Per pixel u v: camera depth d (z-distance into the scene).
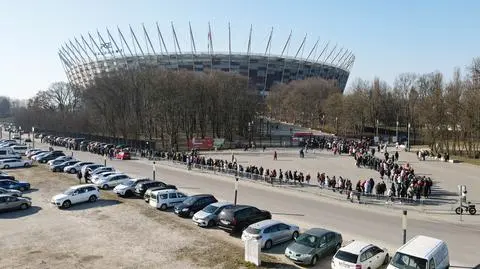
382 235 30.42
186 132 106.94
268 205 40.03
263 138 120.94
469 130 77.00
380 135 134.75
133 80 110.62
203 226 32.69
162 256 26.42
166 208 38.72
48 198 43.69
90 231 31.86
